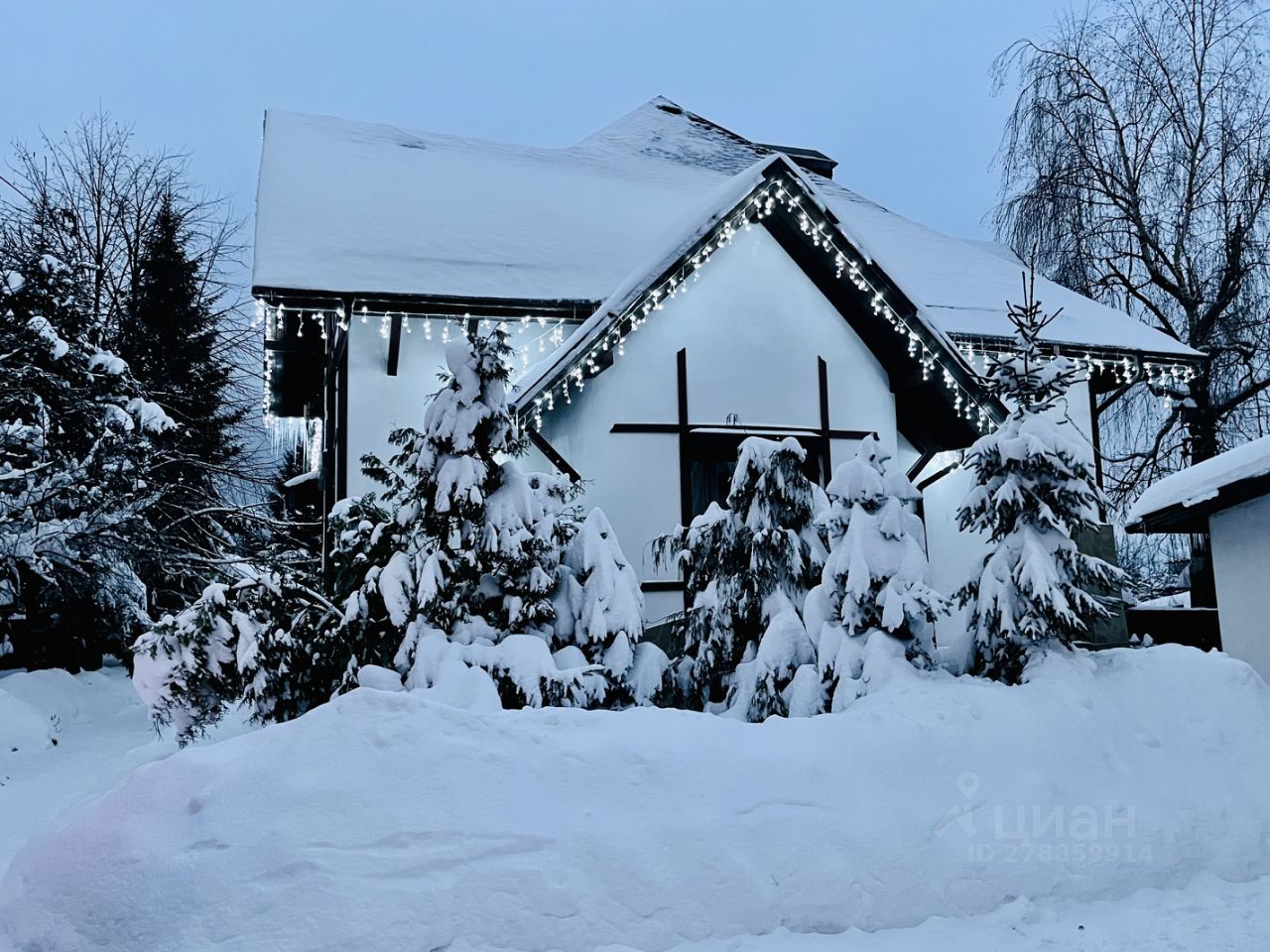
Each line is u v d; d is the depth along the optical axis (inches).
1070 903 209.9
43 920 177.8
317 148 605.3
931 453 510.6
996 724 239.8
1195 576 647.1
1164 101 727.7
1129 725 250.8
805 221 466.0
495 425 309.6
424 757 198.5
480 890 181.2
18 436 767.1
